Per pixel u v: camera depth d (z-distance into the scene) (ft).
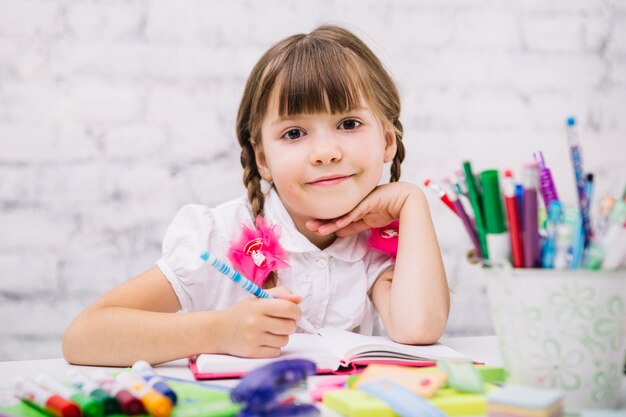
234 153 5.65
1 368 2.89
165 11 5.55
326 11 5.78
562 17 6.21
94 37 5.46
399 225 3.53
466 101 6.03
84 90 5.44
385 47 5.87
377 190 3.48
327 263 3.59
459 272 5.95
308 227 3.42
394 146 3.72
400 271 3.23
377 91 3.56
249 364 2.56
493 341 3.46
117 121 5.49
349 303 3.59
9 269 5.35
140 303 3.28
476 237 2.32
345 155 3.28
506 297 2.18
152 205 5.53
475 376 2.13
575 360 2.07
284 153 3.32
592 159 6.33
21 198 5.36
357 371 2.60
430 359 2.74
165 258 3.49
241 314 2.71
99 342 2.92
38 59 5.38
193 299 3.48
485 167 6.08
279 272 3.54
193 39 5.58
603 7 6.31
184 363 2.97
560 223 2.13
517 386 1.99
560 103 6.22
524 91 6.14
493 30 6.08
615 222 2.07
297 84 3.25
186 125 5.58
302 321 2.77
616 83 6.33
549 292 2.09
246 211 3.76
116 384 2.06
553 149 6.20
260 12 5.67
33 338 5.38
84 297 5.44
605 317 2.07
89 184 5.45
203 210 3.65
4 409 2.09
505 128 6.10
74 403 1.98
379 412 1.91
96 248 5.46
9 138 5.35
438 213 5.92
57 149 5.41
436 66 5.98
